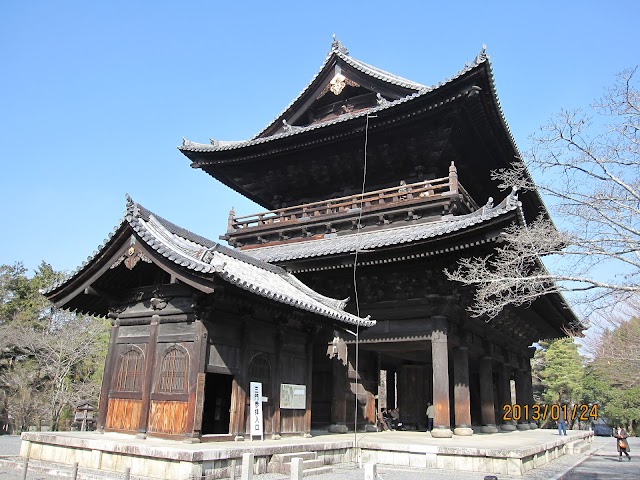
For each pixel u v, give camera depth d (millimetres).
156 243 14453
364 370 24672
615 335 40000
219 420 20609
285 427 17375
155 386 14953
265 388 16750
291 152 27812
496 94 22359
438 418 19750
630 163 12938
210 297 14352
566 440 25578
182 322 15125
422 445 16391
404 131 24812
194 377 14164
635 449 35812
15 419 46625
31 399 46562
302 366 18781
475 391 33688
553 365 62469
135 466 12633
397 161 26906
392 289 22406
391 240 20203
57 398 45031
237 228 28969
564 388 61844
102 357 50312
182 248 15234
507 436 23859
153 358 15266
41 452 15258
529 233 13562
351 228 25297
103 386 16141
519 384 34875
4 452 21484
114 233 15219
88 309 18234
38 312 57469
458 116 23250
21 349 48812
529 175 19266
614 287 11875
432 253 19609
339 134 25688
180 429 13992
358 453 17312
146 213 16125
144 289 16203
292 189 31078
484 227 17984
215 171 30969
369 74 27672
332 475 14258
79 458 14078
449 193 22391
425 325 21219
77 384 48031
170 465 11898
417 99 22797
